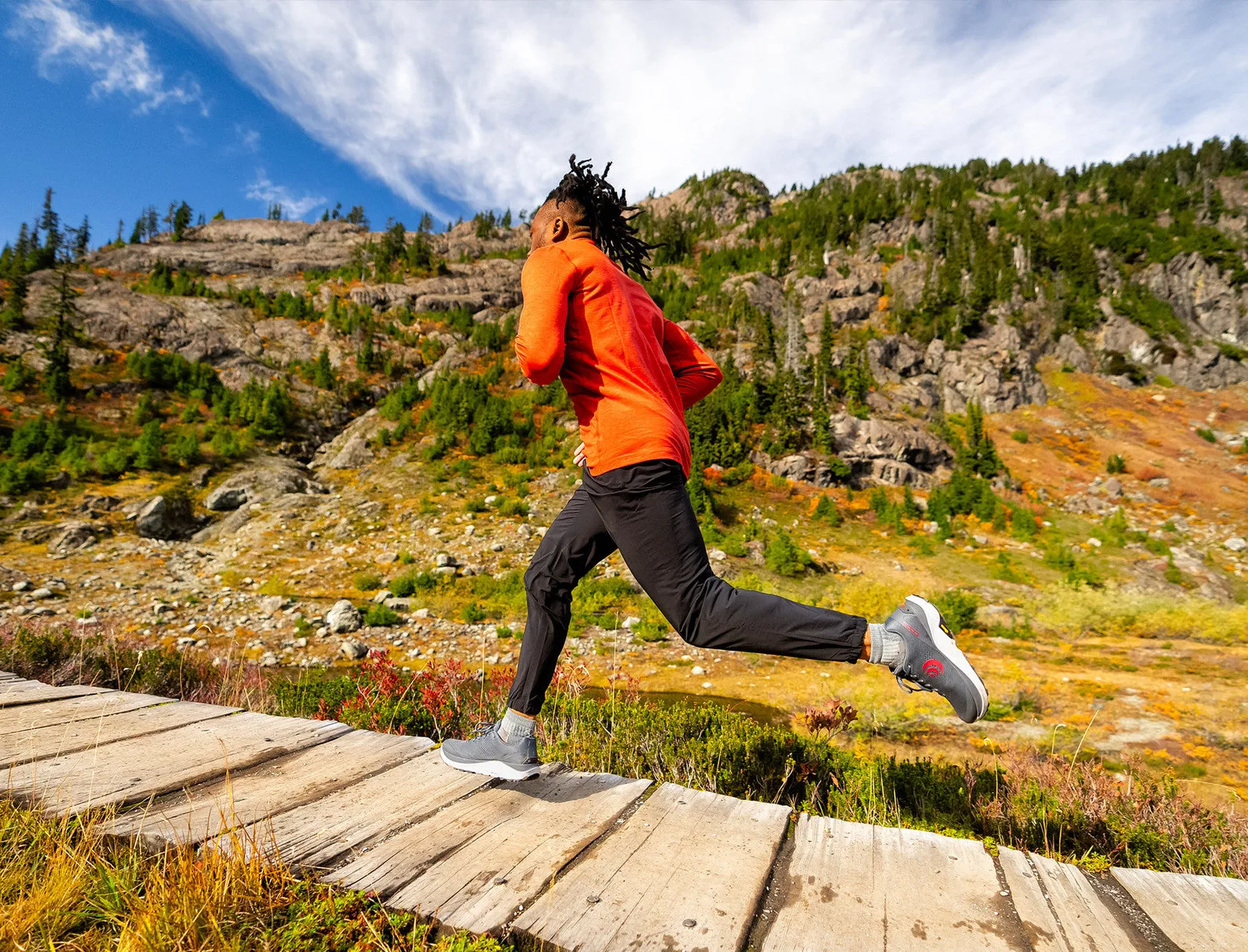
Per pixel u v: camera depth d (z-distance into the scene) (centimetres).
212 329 5838
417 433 4434
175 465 3547
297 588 2198
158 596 1992
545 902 126
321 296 7931
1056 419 5912
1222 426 5741
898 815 362
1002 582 2817
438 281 8900
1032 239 8856
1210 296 8206
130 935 112
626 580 2141
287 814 163
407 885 132
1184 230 9812
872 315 7994
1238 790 736
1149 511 4384
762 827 162
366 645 1623
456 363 5841
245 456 3847
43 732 221
